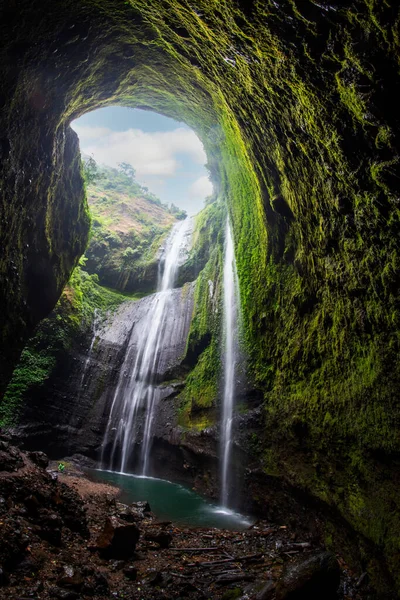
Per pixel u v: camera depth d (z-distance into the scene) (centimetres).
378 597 480
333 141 487
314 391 743
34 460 681
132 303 2023
